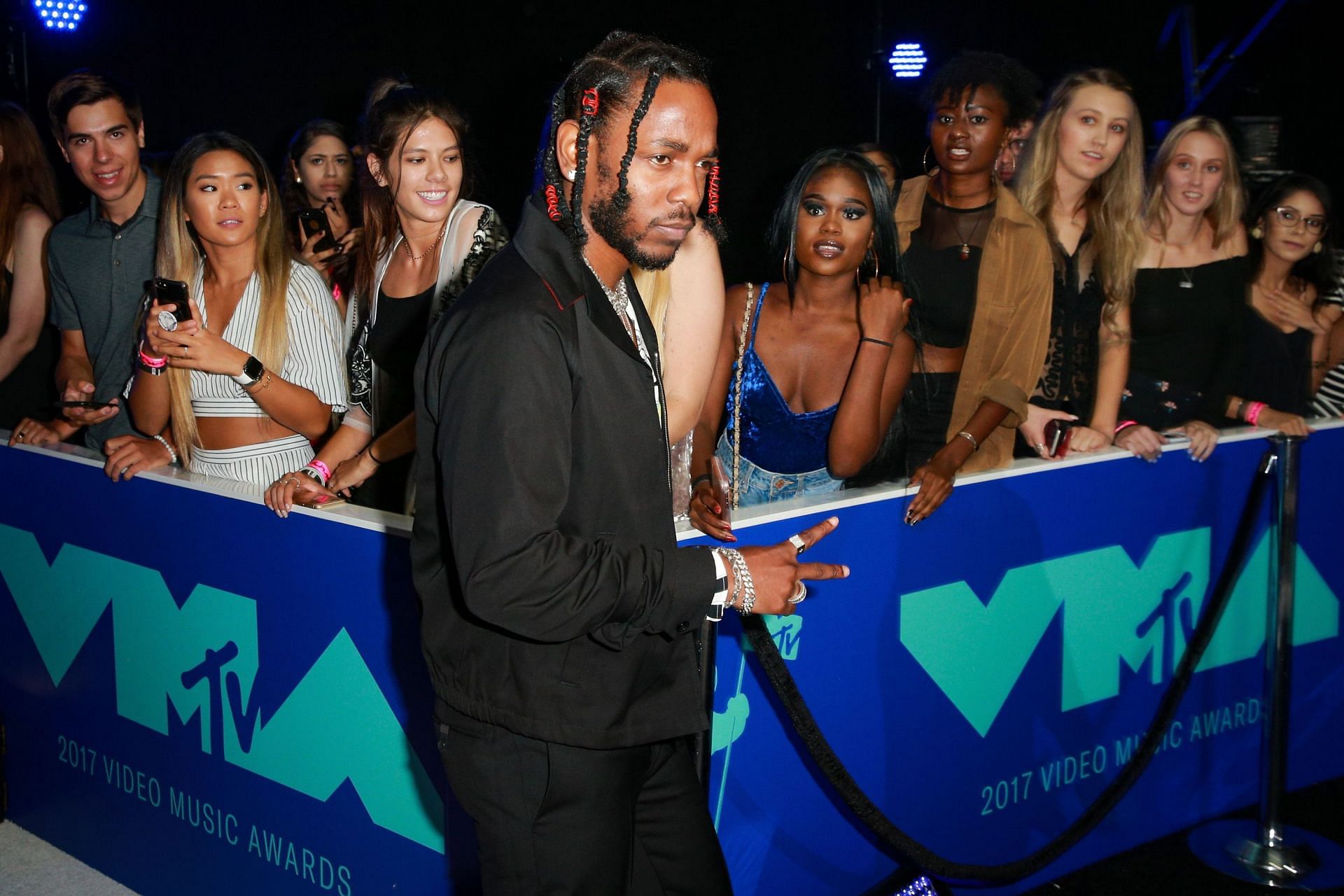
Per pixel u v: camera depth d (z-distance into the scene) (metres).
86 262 2.90
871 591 2.07
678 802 1.58
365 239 2.67
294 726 2.08
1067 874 2.54
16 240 3.13
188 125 6.95
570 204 1.35
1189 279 3.01
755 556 1.40
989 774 2.33
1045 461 2.34
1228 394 3.10
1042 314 2.72
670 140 1.29
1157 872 2.58
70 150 2.80
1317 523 2.83
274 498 2.02
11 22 6.04
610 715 1.41
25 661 2.65
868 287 2.44
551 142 1.37
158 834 2.42
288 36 7.22
